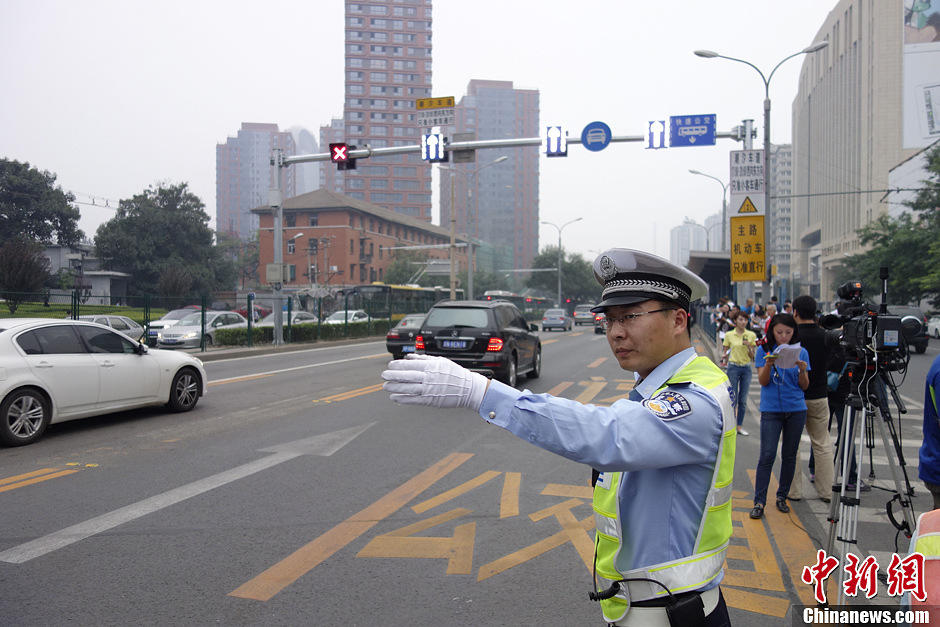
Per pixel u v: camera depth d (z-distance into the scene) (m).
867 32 75.00
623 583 1.62
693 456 1.50
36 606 3.47
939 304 32.81
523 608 3.51
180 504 5.20
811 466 6.69
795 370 5.25
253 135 189.62
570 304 75.19
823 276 93.19
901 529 3.93
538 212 132.88
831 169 90.44
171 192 52.53
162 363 8.99
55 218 43.22
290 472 6.20
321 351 22.03
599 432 1.39
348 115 115.56
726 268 30.88
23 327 7.45
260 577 3.86
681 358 1.71
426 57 117.19
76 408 7.78
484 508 5.19
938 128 69.44
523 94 133.62
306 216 72.31
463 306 12.22
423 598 3.62
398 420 8.83
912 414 10.17
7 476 5.95
